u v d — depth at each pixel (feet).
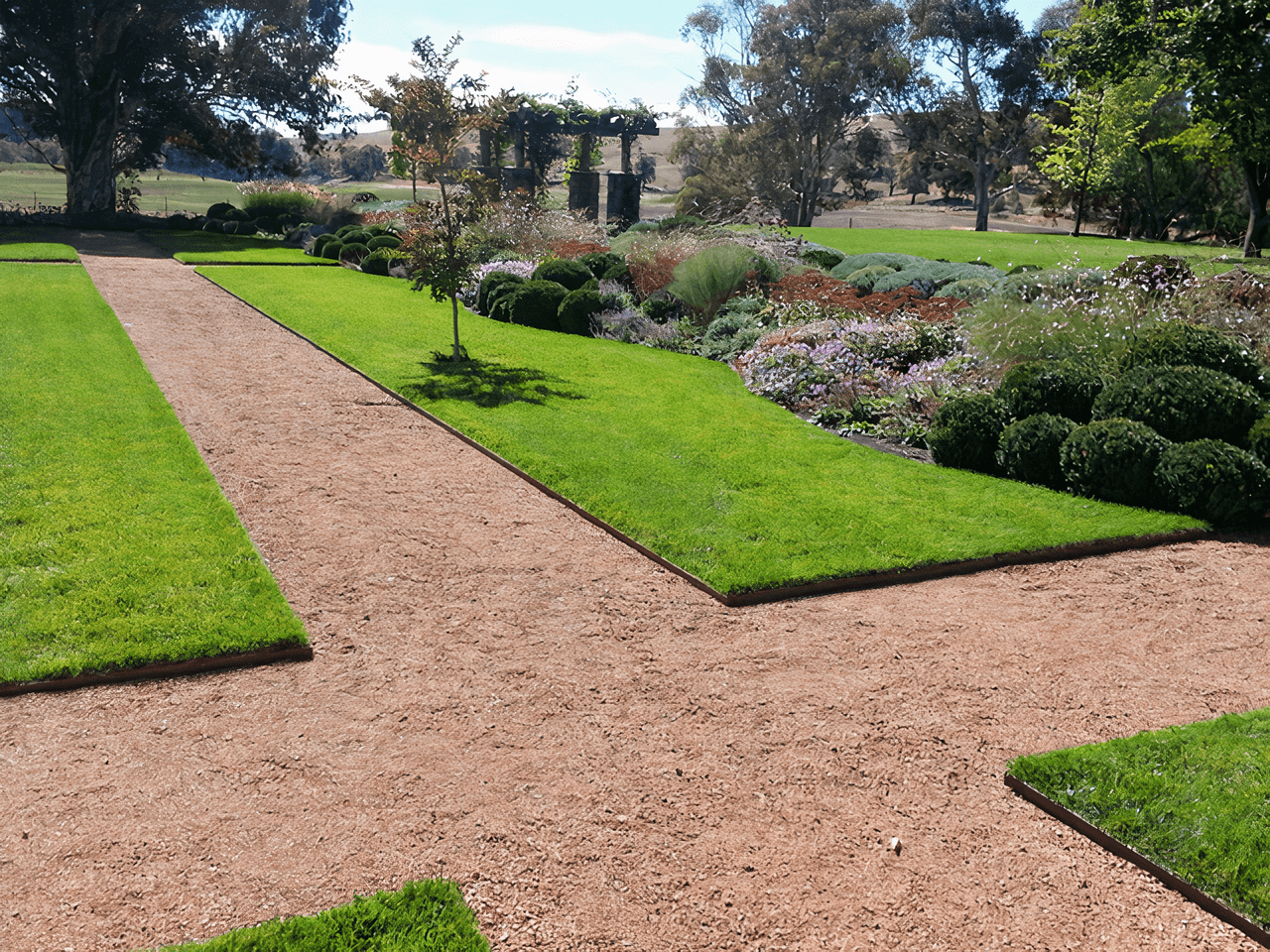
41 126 113.39
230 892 10.63
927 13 170.40
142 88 111.24
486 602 18.58
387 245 73.61
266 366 37.52
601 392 35.22
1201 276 39.04
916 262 59.88
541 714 14.67
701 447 28.78
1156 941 10.42
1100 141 137.08
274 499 23.50
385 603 18.33
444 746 13.70
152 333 42.86
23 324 41.75
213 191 204.33
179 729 13.83
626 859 11.43
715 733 14.33
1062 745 14.33
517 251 67.46
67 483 22.68
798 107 183.11
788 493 25.11
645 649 16.97
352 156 298.97
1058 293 37.35
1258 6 59.52
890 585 20.16
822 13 181.06
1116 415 27.12
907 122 187.01
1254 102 66.69
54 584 17.44
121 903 10.36
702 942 10.15
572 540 21.94
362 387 34.88
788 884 11.11
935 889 11.12
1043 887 11.23
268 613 16.90
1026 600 19.56
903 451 30.19
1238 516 23.71
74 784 12.41
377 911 10.12
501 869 11.18
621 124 106.32
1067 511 24.29
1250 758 13.46
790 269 56.13
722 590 19.02
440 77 37.01
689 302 49.55
